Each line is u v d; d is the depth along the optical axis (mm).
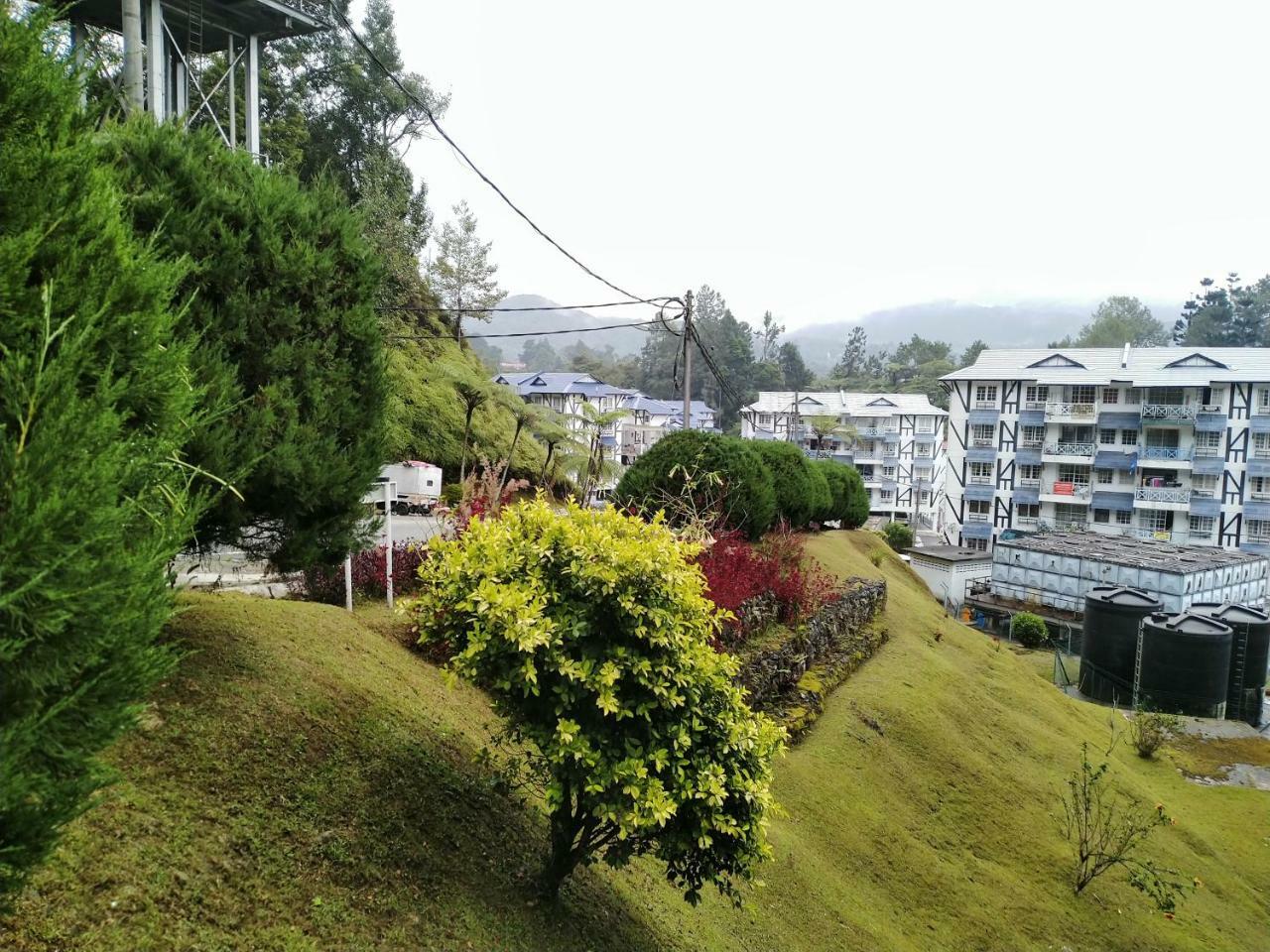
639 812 3760
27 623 1833
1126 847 8602
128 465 2230
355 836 3748
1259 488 35125
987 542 40500
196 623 5039
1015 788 10008
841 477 24562
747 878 4309
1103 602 21016
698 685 4223
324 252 4918
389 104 27406
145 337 2686
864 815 7953
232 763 3768
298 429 4633
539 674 3908
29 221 2352
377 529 5418
